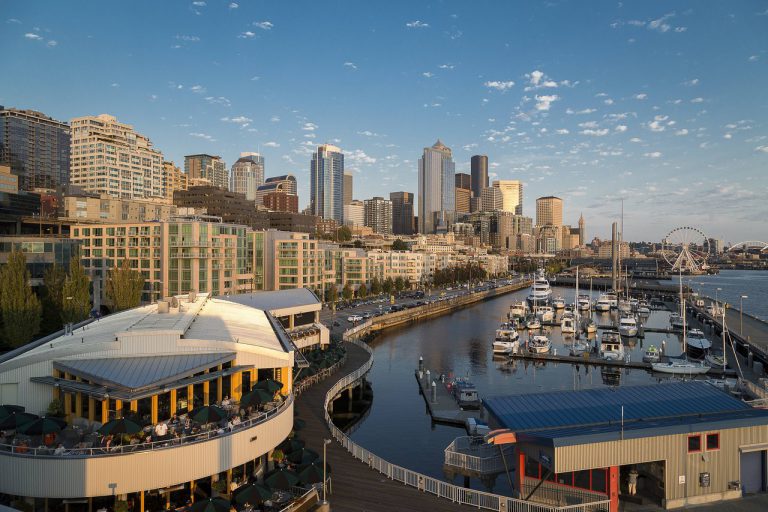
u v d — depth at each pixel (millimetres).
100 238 144625
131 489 36625
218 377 44312
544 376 101938
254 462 44406
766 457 41938
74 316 97875
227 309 71375
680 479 39625
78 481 36094
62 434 40219
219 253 142625
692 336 131875
